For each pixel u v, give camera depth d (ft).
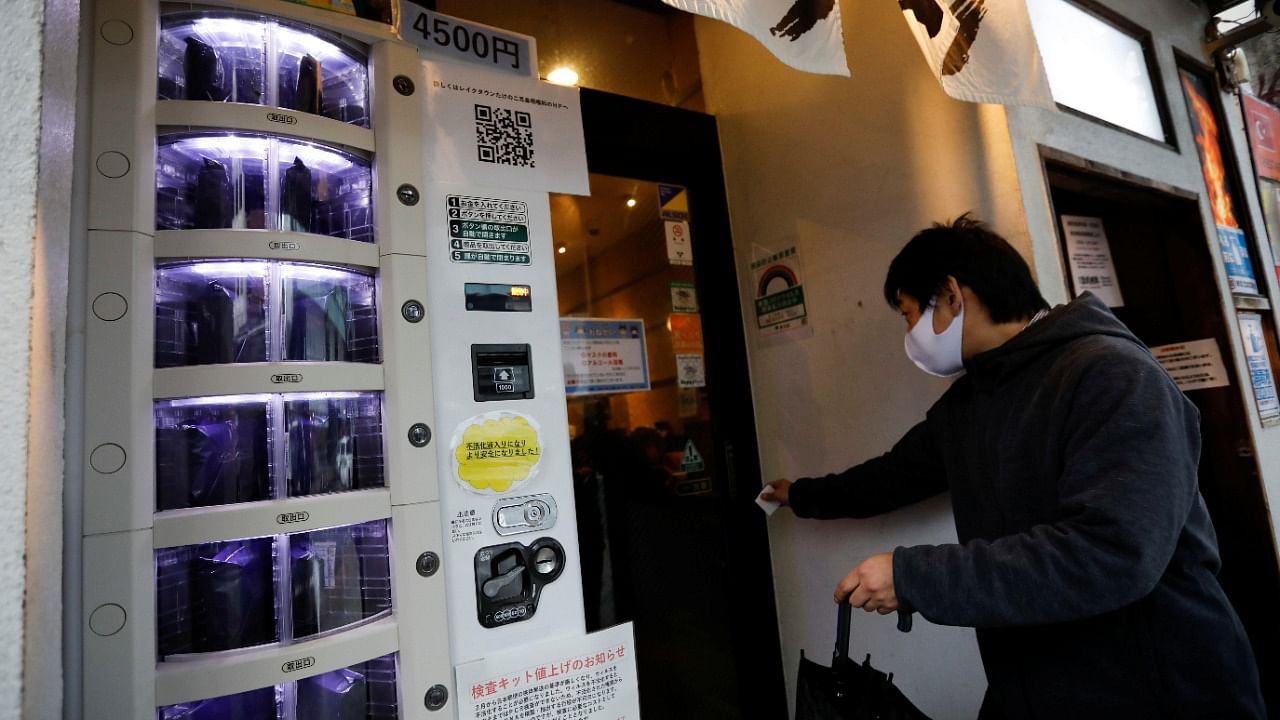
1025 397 3.70
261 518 3.21
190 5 3.49
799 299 6.66
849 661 3.86
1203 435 7.77
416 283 3.87
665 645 6.15
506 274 4.46
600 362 6.25
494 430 4.20
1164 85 7.79
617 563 6.01
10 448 1.91
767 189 6.99
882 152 5.94
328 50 3.99
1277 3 7.93
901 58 5.80
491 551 4.06
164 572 3.25
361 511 3.51
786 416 6.79
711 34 7.66
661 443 6.48
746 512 6.86
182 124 3.34
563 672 4.18
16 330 1.95
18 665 1.86
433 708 3.59
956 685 5.43
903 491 4.93
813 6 4.12
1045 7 6.57
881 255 5.92
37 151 2.04
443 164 4.36
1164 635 3.26
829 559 6.41
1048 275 5.15
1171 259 7.86
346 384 3.56
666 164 7.05
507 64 4.80
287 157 3.73
